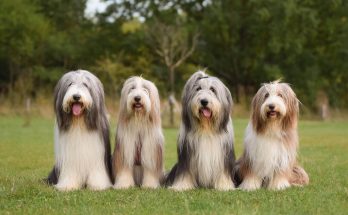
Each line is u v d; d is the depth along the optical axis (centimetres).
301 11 3459
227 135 841
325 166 1151
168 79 3612
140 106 817
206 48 3769
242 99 3469
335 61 3816
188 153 839
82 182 841
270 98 815
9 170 1120
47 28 3772
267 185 850
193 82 832
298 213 679
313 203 730
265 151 832
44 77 3600
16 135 1944
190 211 693
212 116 811
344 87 3950
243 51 3719
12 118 2923
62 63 3953
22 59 3784
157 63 3834
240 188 839
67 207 724
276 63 3744
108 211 698
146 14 3722
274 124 825
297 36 3553
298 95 3656
